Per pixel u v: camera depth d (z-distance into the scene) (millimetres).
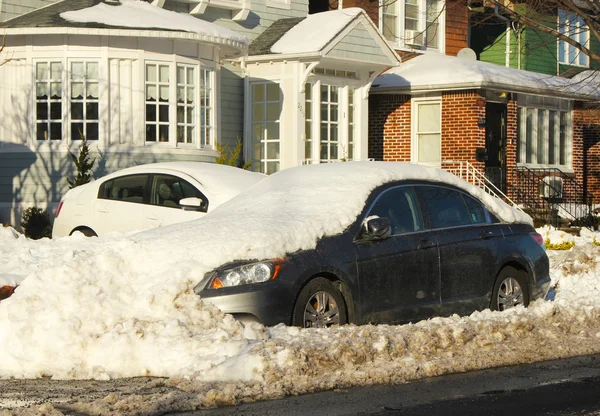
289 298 11336
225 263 11352
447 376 10633
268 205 12906
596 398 9594
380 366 10555
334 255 11914
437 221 13336
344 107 32781
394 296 12484
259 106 31844
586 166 42219
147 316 10945
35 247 16391
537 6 28797
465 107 34938
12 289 12188
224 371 9875
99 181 19703
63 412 8781
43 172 26094
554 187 37625
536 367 11219
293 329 11078
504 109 36406
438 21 39719
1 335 10867
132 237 12414
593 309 13508
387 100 36625
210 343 10383
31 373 10586
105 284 11258
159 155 26609
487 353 11484
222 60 30969
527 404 9281
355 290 12039
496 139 36250
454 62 36156
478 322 12133
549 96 38438
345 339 10773
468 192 14031
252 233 11594
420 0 38875
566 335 12758
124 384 10031
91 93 26031
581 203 39781
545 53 44375
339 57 31062
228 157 31500
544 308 13070
